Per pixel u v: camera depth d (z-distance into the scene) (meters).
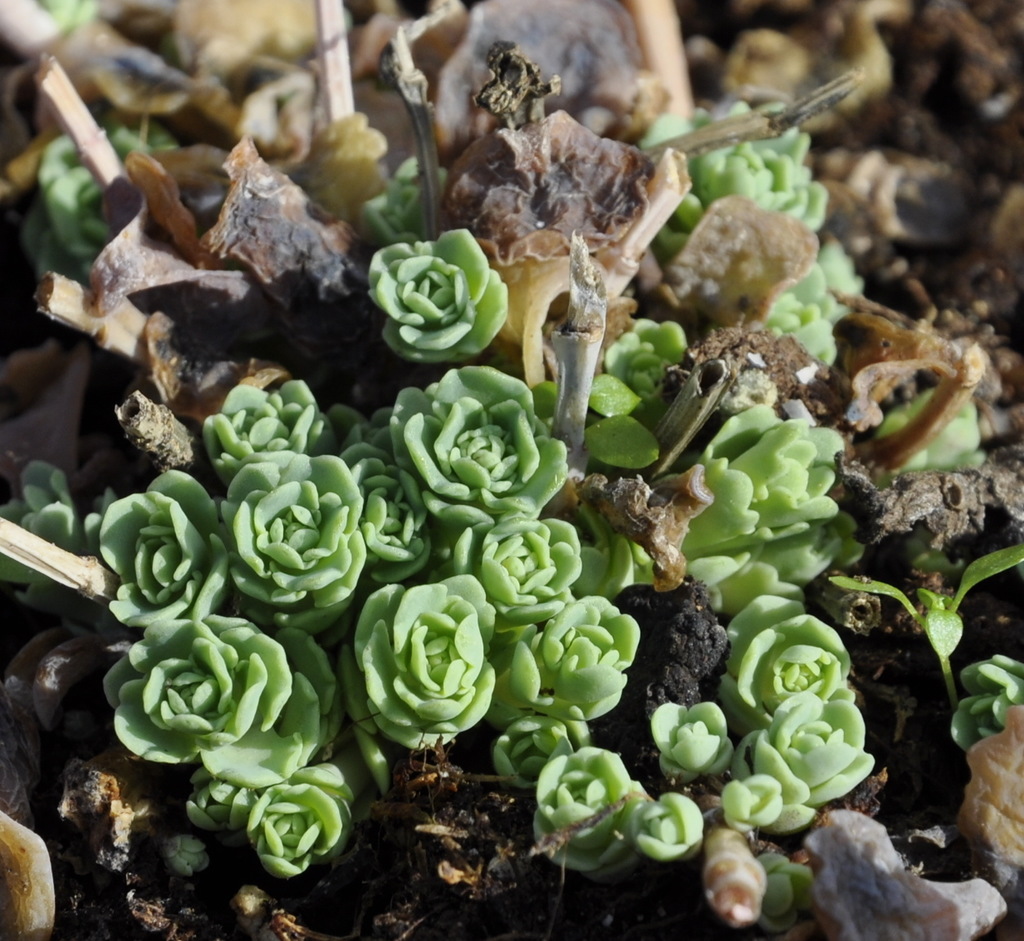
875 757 0.32
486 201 0.32
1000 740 0.30
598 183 0.32
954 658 0.32
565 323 0.31
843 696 0.31
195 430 0.33
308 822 0.30
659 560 0.31
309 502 0.31
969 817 0.30
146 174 0.33
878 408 0.33
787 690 0.31
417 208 0.34
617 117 0.35
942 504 0.32
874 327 0.33
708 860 0.29
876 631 0.32
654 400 0.33
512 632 0.31
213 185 0.34
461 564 0.31
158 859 0.31
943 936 0.29
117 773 0.31
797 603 0.32
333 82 0.34
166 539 0.31
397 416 0.31
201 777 0.31
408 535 0.31
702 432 0.32
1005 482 0.33
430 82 0.36
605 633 0.31
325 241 0.33
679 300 0.34
